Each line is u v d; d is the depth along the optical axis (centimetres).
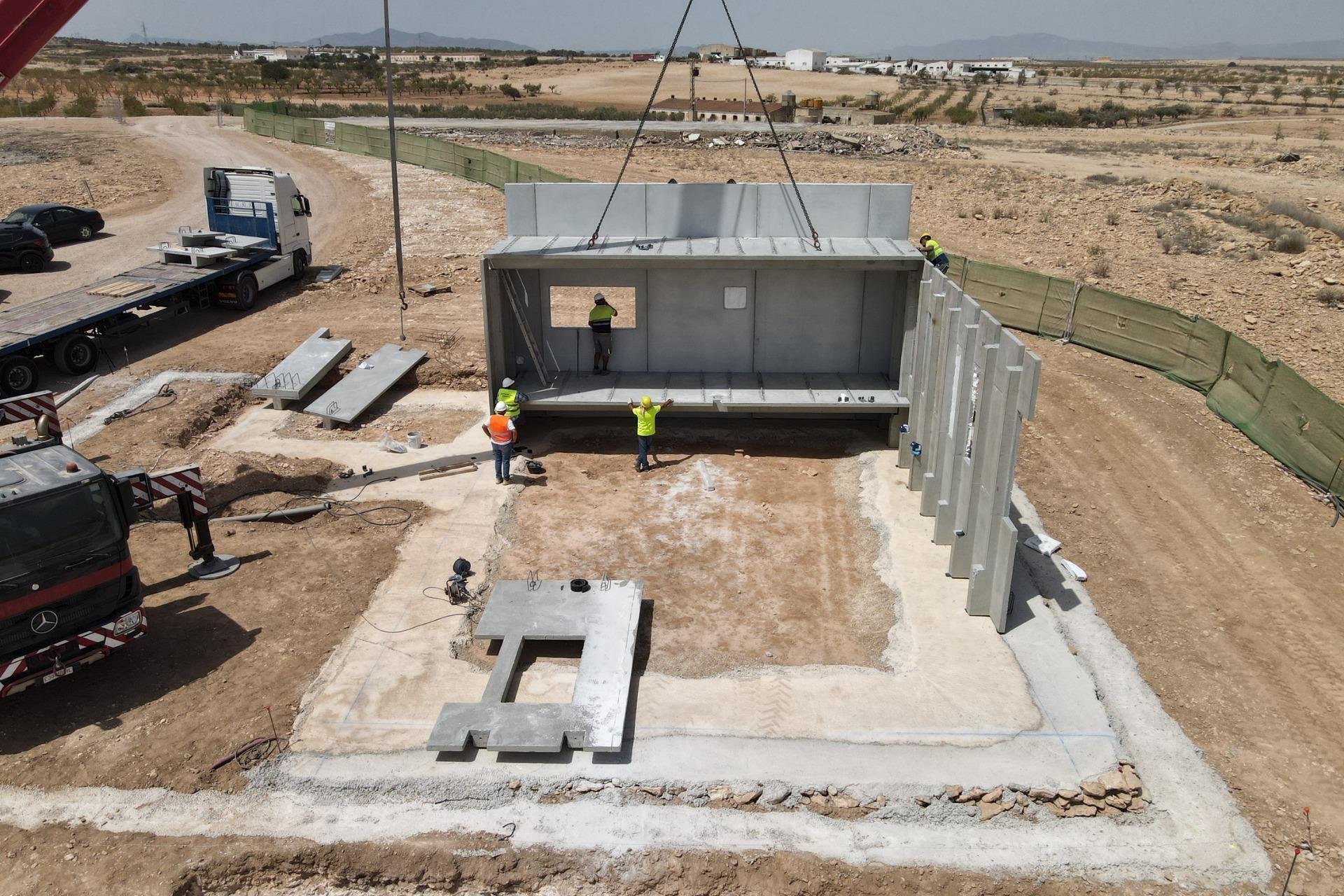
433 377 1981
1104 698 1047
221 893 843
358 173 4078
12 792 906
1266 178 4041
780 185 1667
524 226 1720
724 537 1385
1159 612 1216
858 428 1770
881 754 954
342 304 2492
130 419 1744
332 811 892
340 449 1664
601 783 918
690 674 1077
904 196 1666
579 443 1703
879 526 1398
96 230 3127
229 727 986
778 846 858
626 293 2523
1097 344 2147
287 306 2478
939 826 882
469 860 847
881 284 1705
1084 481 1566
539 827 876
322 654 1106
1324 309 2225
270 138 4962
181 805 896
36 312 1992
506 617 1123
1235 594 1259
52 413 1439
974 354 1197
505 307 1728
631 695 1039
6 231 2672
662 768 935
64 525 965
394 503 1473
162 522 1416
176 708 1016
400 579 1266
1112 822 891
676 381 1741
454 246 3041
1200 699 1057
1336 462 1493
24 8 1276
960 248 2911
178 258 2416
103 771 930
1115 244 2909
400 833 869
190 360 2034
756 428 1775
